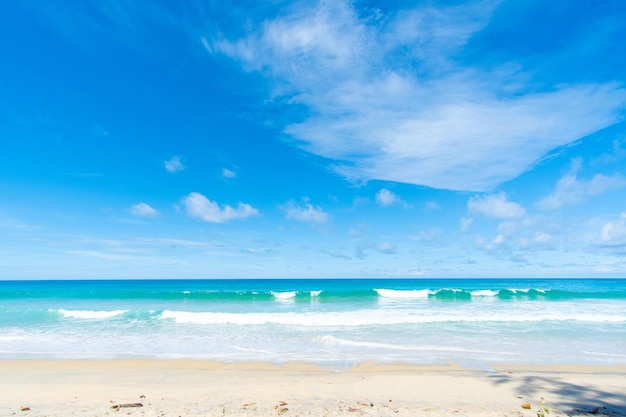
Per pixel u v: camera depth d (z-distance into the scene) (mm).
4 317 18219
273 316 17859
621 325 15656
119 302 26281
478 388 7387
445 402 6500
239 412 5887
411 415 5742
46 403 6391
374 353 10859
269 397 6773
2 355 10734
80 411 5918
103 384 7875
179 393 7066
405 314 18828
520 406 6285
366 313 19250
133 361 10008
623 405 6340
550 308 21797
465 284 62688
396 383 7758
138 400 6590
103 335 13680
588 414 5820
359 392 7105
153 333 14047
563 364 9656
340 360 10086
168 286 55562
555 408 6168
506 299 27938
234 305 24141
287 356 10531
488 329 14688
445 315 18422
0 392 7164
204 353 10914
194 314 18141
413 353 10844
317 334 13727
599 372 8875
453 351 11102
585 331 14234
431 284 63875
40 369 9211
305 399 6648
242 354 10781
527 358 10281
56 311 19438
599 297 29719
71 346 11883
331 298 28703
